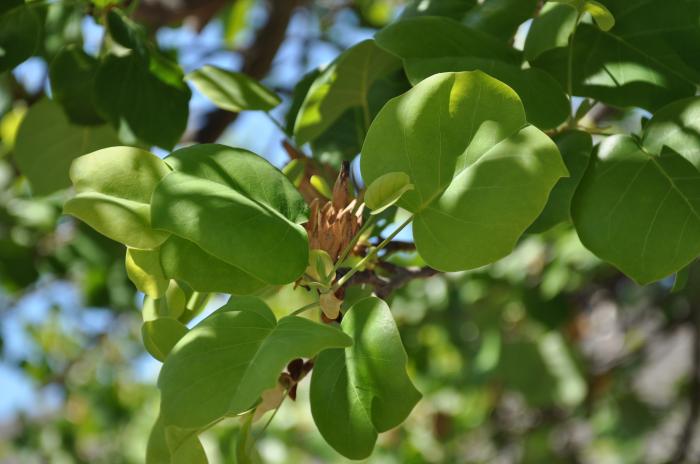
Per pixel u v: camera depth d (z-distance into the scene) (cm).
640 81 75
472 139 66
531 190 65
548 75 73
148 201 66
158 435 70
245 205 65
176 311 73
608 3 76
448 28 75
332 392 67
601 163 71
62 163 100
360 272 79
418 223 66
